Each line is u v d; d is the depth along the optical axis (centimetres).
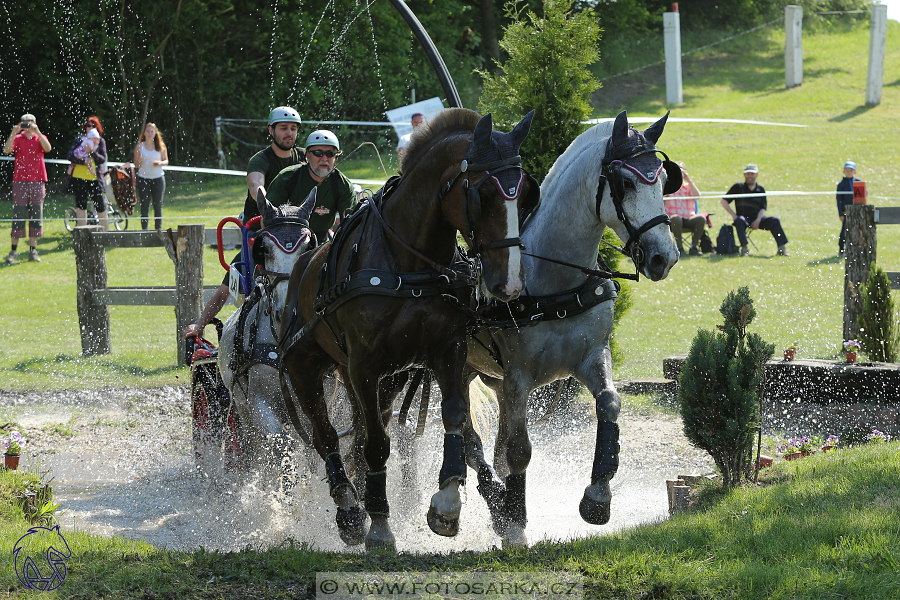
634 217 574
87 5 3164
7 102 3250
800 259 1908
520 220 649
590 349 615
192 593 474
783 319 1457
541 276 619
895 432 916
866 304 1123
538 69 1023
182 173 3161
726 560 499
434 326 544
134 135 3281
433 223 539
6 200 2905
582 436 1006
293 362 641
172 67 3325
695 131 3319
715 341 677
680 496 662
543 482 845
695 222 2005
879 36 3681
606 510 569
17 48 3188
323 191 784
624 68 4425
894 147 2966
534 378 620
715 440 671
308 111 3322
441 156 532
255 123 3394
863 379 1012
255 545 649
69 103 3250
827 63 4428
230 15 3338
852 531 520
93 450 962
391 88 3347
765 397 1059
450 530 530
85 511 768
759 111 3684
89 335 1429
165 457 939
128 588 480
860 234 1202
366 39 3353
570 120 1019
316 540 679
